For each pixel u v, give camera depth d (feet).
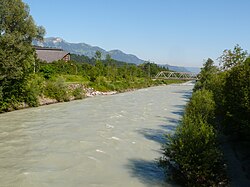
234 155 52.95
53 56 341.41
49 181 45.19
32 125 86.74
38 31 125.59
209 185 40.04
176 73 454.81
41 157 56.65
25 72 127.54
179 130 45.62
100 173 48.70
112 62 322.55
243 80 52.16
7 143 66.49
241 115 51.31
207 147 40.42
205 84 149.28
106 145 65.10
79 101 156.66
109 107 129.59
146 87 310.86
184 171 40.63
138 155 58.39
